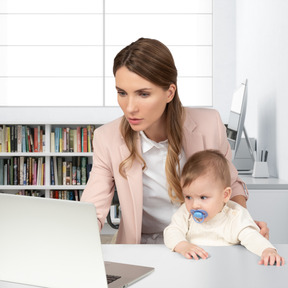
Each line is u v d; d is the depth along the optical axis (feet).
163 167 5.60
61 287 3.53
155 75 4.46
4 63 18.98
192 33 18.81
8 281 3.77
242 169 12.87
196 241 5.10
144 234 6.07
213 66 18.02
